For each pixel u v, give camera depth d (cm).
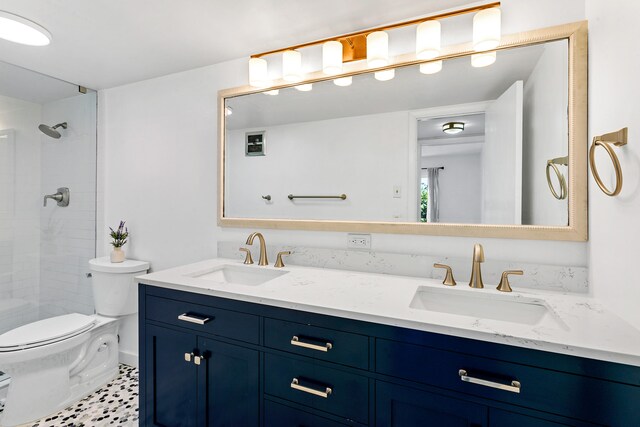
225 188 195
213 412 131
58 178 245
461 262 141
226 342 127
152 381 146
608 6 102
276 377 117
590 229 118
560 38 124
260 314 120
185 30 159
